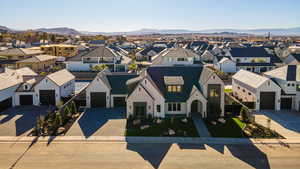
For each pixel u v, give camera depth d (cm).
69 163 2097
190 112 3366
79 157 2205
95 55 7069
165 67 3778
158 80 3609
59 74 4331
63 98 3922
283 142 2530
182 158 2191
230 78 6044
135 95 3250
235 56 7012
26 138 2598
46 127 2873
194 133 2755
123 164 2089
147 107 3278
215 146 2439
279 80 3819
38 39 19588
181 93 3441
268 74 4212
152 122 3114
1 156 2209
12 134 2705
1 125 2975
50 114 3372
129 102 3253
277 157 2212
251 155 2253
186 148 2392
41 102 3884
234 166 2056
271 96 3656
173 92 3456
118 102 3797
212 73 3356
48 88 3859
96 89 3734
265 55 7000
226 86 5384
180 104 3394
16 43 14938
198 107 3456
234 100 3872
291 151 2331
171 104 3391
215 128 2905
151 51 9606
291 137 2656
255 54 7038
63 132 2766
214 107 3384
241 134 2725
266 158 2195
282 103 3703
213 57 8250
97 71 6631
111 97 3772
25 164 2072
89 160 2152
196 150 2350
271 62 7056
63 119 3144
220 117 3300
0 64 7456
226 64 6819
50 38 18712
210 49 12075
